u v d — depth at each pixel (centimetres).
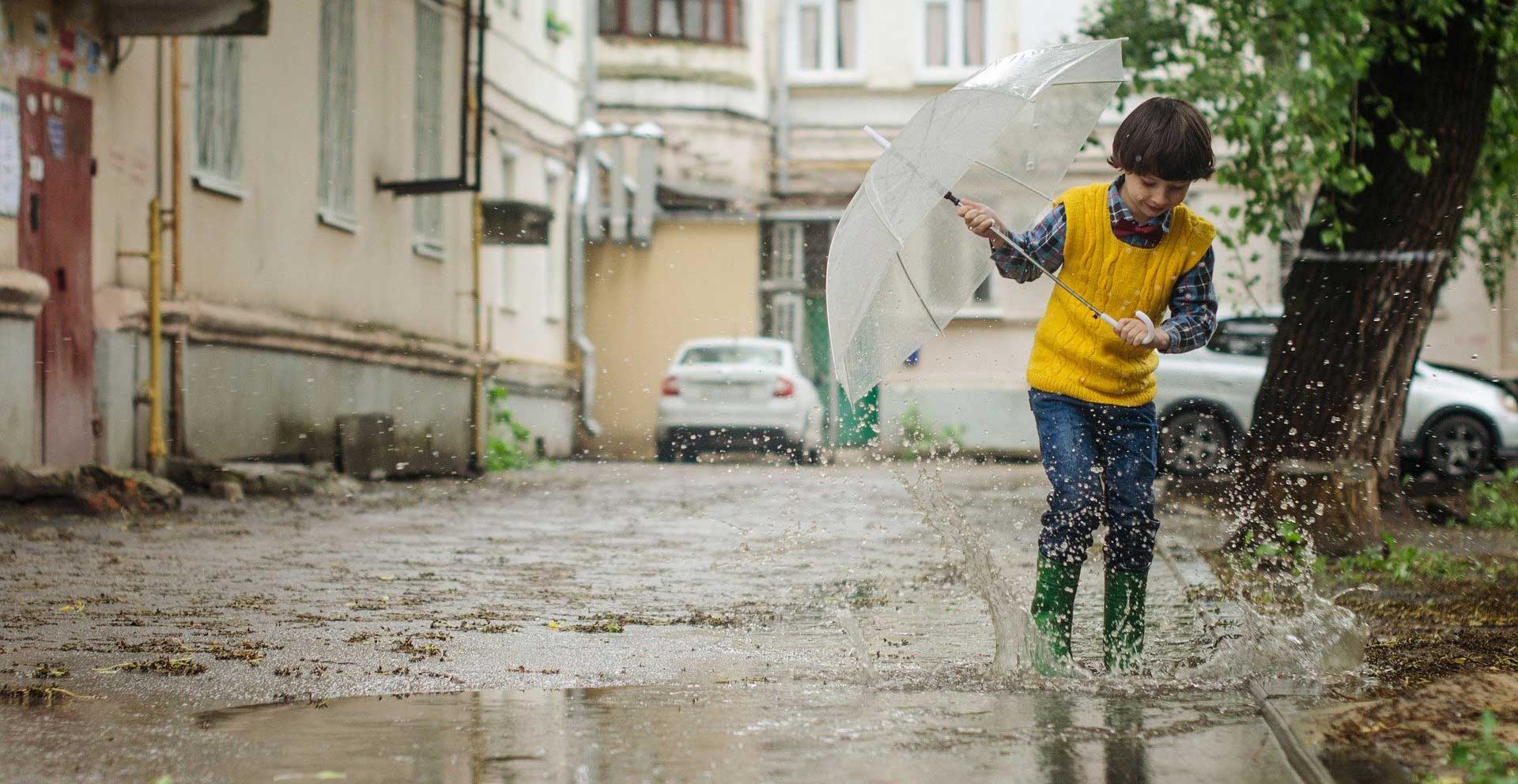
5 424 1123
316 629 559
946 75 3108
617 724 387
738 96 3045
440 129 2084
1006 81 452
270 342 1520
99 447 1250
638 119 3011
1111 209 459
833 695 429
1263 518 885
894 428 2747
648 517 1190
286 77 1589
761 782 327
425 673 464
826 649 519
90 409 1241
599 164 2994
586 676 462
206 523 1041
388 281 1883
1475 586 734
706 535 1023
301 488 1370
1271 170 1024
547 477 1909
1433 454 1867
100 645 513
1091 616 596
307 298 1641
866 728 382
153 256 1281
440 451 2014
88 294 1245
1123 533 475
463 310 2173
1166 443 1866
